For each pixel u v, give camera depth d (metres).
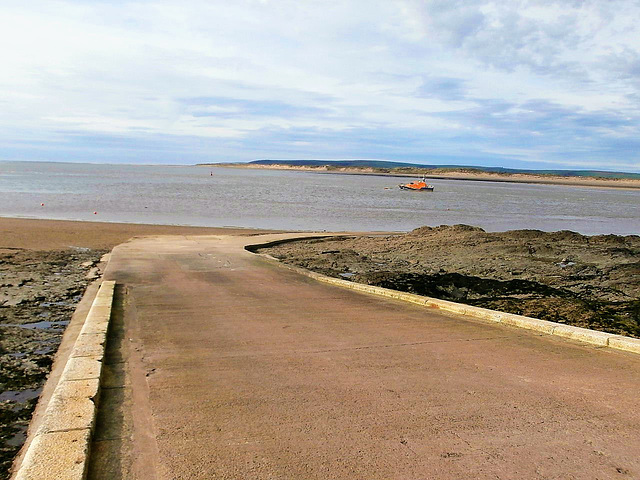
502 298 12.27
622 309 10.54
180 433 4.16
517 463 3.73
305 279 12.73
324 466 3.66
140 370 5.70
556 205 70.44
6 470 4.42
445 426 4.31
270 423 4.34
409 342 6.91
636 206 75.38
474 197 83.81
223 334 7.29
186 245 19.97
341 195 75.38
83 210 39.62
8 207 39.50
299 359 6.12
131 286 11.30
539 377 5.54
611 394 5.07
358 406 4.70
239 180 129.12
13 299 10.93
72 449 3.76
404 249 21.16
